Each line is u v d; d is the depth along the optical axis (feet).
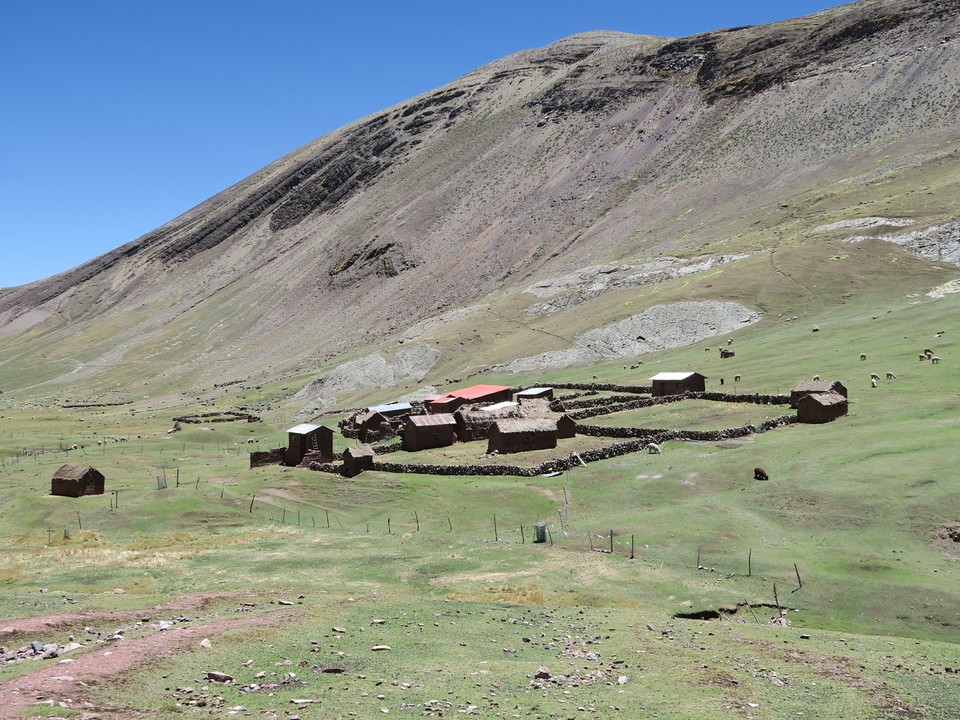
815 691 84.33
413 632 99.71
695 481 195.42
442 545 166.20
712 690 81.82
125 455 357.82
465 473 228.02
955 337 310.24
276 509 209.36
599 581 135.54
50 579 146.51
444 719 68.80
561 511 191.21
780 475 188.65
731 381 313.94
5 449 407.23
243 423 483.10
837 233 493.77
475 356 506.48
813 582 134.10
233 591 132.16
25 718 60.13
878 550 145.28
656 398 302.25
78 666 75.82
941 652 101.24
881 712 78.64
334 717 66.74
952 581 130.11
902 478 170.30
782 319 413.39
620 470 212.84
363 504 210.18
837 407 234.79
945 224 452.76
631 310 468.75
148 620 103.55
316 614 106.01
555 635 103.04
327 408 494.18
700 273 513.45
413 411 376.07
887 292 413.59
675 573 140.56
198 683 73.87
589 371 412.77
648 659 92.27
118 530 196.54
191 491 218.79
